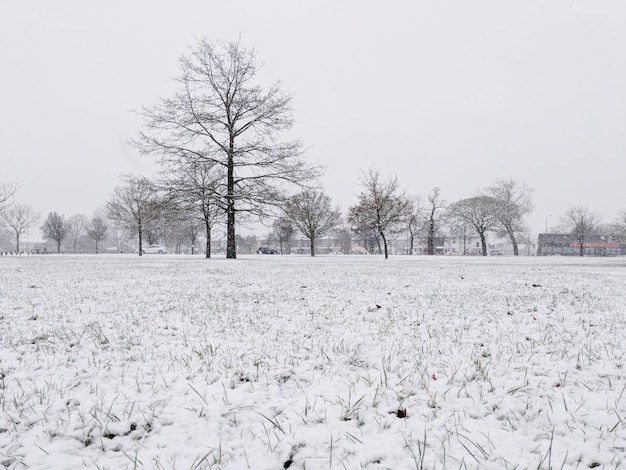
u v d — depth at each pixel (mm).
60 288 7855
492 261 25312
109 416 2229
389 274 11883
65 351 3572
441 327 4496
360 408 2355
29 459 1858
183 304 6059
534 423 2166
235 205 24703
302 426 2150
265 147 24422
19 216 55812
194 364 3170
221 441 2010
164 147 23156
